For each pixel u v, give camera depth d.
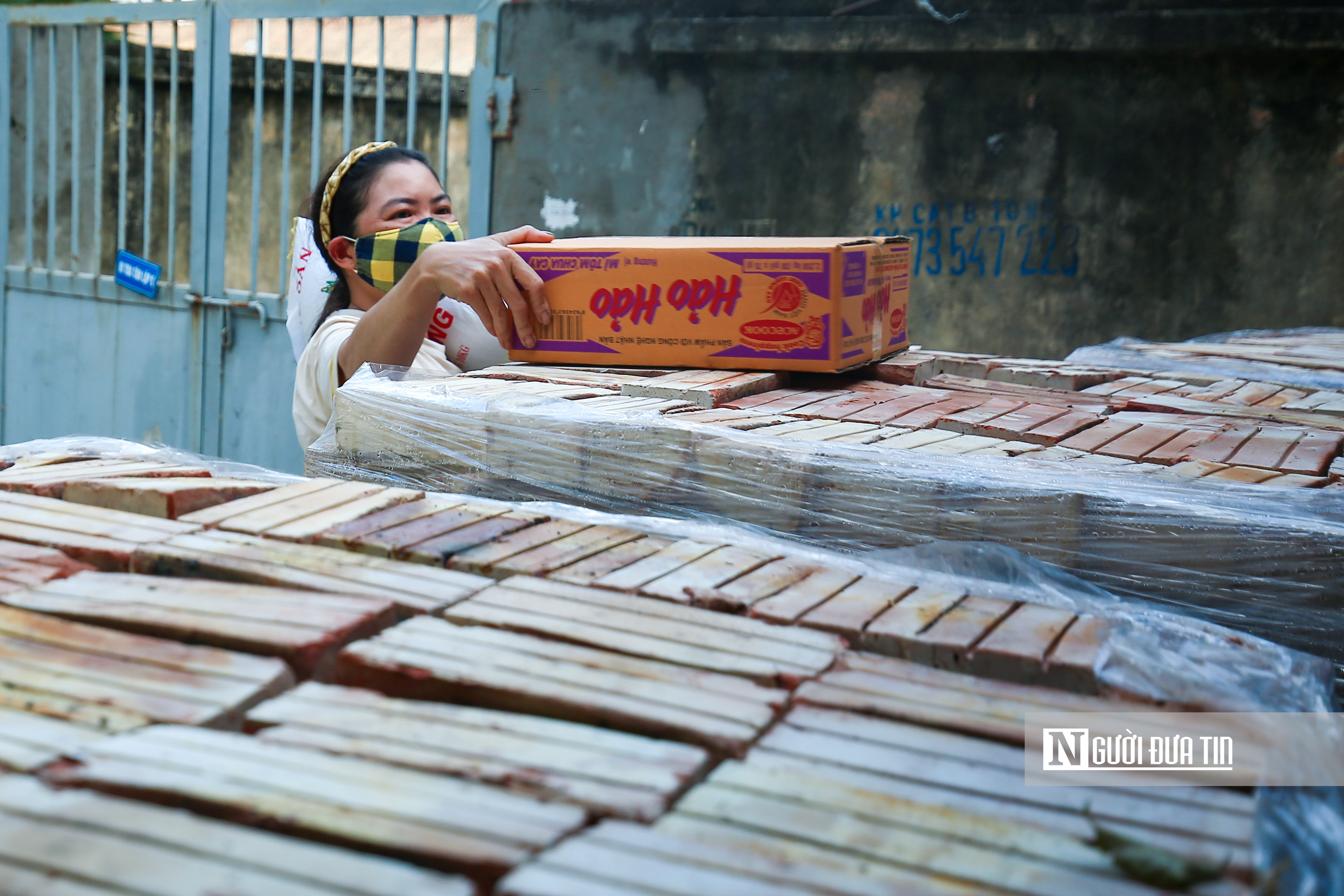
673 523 1.42
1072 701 0.95
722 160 4.79
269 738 0.83
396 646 1.00
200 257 5.19
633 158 4.89
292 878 0.66
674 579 1.20
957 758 0.84
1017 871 0.70
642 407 1.78
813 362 2.07
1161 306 4.39
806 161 4.70
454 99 6.07
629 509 1.62
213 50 5.04
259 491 1.53
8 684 0.91
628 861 0.69
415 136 5.26
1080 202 4.42
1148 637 1.08
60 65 5.79
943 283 4.64
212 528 1.33
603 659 0.99
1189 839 0.74
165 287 5.30
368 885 0.66
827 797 0.78
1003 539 1.39
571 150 4.98
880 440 1.63
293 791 0.76
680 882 0.67
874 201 4.65
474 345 2.81
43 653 0.97
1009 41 4.32
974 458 1.51
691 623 1.08
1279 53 4.15
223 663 0.96
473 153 5.15
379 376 2.08
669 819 0.74
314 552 1.25
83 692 0.90
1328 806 0.87
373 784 0.77
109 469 1.60
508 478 1.71
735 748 0.85
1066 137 4.41
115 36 5.82
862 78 4.59
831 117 4.65
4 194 5.89
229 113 5.08
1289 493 1.36
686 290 2.14
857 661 1.01
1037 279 4.52
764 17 4.63
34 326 5.79
